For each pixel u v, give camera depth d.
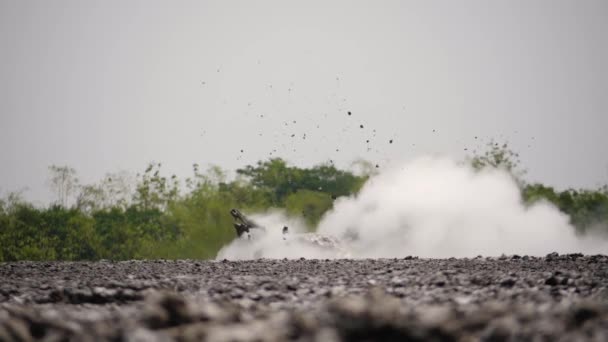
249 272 48.16
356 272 45.19
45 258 169.50
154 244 179.50
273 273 46.62
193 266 56.75
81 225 171.62
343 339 18.88
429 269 46.09
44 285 38.59
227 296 32.94
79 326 22.47
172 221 186.38
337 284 37.25
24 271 52.88
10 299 33.59
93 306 31.66
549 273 40.12
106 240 175.00
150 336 19.69
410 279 38.19
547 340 19.02
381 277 40.41
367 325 18.78
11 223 171.38
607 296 30.16
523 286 34.47
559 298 30.06
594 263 50.16
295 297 32.47
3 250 169.25
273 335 19.39
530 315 21.55
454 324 19.11
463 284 35.69
